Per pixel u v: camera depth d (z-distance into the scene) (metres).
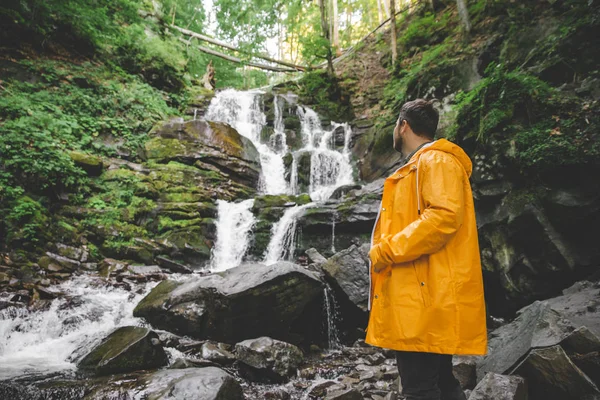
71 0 11.45
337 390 3.50
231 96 15.07
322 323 5.38
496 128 5.61
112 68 12.53
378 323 1.75
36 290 5.34
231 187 10.20
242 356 3.93
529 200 4.98
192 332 4.68
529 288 5.06
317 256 7.71
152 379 3.09
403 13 20.00
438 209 1.61
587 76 5.62
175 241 8.23
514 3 10.20
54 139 8.45
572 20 6.45
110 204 8.43
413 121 2.03
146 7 16.94
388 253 1.68
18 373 3.45
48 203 7.53
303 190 12.26
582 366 2.58
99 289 6.00
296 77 20.50
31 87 9.64
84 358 3.63
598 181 4.37
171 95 13.66
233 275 5.14
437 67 10.77
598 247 4.49
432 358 1.71
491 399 2.42
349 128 14.25
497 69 6.84
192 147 10.52
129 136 10.24
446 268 1.65
